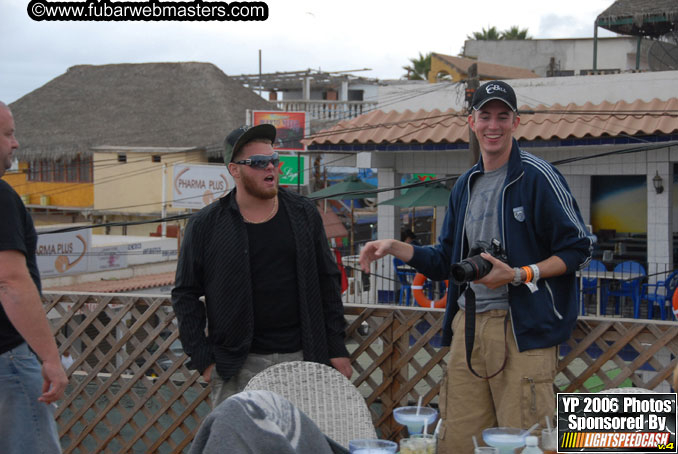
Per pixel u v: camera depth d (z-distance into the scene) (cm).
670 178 1312
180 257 402
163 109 3725
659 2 2100
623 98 1469
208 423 217
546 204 337
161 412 477
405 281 1518
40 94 3934
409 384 438
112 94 3891
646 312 1398
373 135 1523
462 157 1511
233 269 382
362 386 679
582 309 1384
